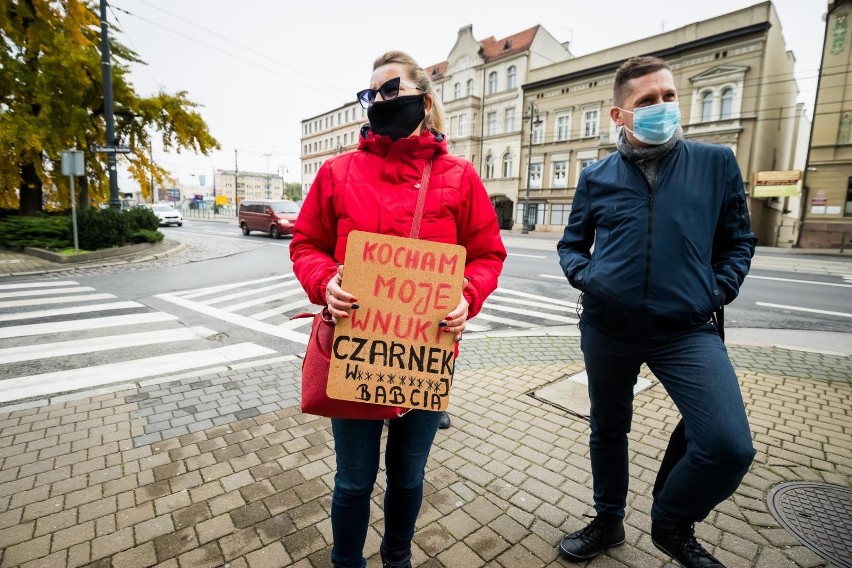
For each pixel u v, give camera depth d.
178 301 7.64
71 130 15.02
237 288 8.90
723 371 1.58
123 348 5.06
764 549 2.11
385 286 1.43
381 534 2.19
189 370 4.37
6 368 4.39
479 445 3.01
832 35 21.61
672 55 26.86
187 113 17.83
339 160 1.59
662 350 1.72
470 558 2.05
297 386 3.96
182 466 2.73
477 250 1.66
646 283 1.68
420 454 1.64
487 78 37.69
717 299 1.66
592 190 1.92
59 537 2.14
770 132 26.78
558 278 10.70
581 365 4.60
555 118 33.31
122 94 16.61
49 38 14.59
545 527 2.25
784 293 9.17
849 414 3.48
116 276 10.01
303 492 2.49
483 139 38.53
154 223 15.61
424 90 1.54
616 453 1.99
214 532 2.18
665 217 1.68
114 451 2.89
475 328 6.36
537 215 35.22
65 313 6.62
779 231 27.86
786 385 4.07
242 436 3.08
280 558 2.03
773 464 2.80
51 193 18.64
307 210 1.65
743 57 24.39
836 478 2.66
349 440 1.55
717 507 2.40
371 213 1.48
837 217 22.19
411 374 1.45
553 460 2.84
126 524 2.23
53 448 2.92
